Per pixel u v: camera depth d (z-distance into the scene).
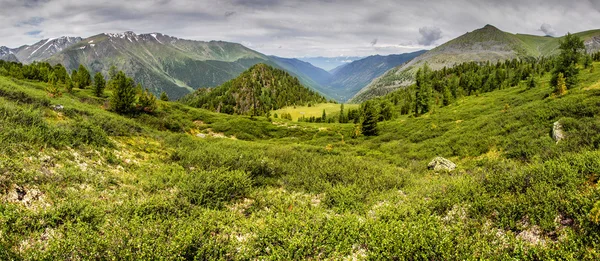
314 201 12.05
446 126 44.31
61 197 8.54
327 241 7.20
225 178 12.19
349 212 9.43
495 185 10.14
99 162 13.24
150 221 7.45
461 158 25.88
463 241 6.59
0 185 7.48
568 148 16.38
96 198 9.12
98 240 5.84
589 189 7.65
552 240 6.57
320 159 20.61
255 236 7.64
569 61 54.16
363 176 15.23
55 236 6.21
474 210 8.48
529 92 62.50
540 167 10.23
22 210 6.95
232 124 66.69
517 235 7.11
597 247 5.59
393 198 11.46
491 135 28.55
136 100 52.91
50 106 22.55
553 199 7.54
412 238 6.86
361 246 7.38
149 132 25.44
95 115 24.20
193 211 9.03
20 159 9.51
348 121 124.25
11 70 72.19
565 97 34.19
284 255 6.62
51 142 12.27
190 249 6.39
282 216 8.88
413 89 168.75
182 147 21.42
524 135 24.30
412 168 22.73
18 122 12.97
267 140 60.78
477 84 124.31
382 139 50.94
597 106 23.62
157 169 14.79
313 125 78.06
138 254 5.72
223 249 6.63
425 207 9.41
